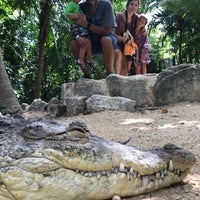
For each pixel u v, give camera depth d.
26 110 3.63
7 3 6.03
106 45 3.11
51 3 5.51
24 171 1.00
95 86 3.12
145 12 6.54
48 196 1.02
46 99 6.85
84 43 3.09
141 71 3.77
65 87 3.29
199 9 5.55
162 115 2.72
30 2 5.69
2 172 1.00
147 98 3.03
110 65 3.19
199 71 3.01
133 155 1.15
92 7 3.10
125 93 3.04
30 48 6.80
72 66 6.89
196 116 2.59
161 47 7.95
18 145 1.04
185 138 2.02
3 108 3.44
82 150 1.05
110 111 2.89
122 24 3.41
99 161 1.06
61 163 1.03
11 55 6.25
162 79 3.03
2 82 3.52
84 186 1.05
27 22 6.56
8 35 6.23
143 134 2.19
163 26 7.09
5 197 1.02
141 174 1.14
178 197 1.19
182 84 2.99
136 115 2.80
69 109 3.06
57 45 6.22
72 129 1.08
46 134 1.06
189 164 1.27
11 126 1.15
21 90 6.46
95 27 3.12
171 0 5.70
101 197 1.09
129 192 1.14
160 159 1.20
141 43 3.58
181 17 6.37
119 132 2.28
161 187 1.23
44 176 1.02
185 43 7.04
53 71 6.79
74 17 3.07
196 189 1.26
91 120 2.70
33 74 6.48
